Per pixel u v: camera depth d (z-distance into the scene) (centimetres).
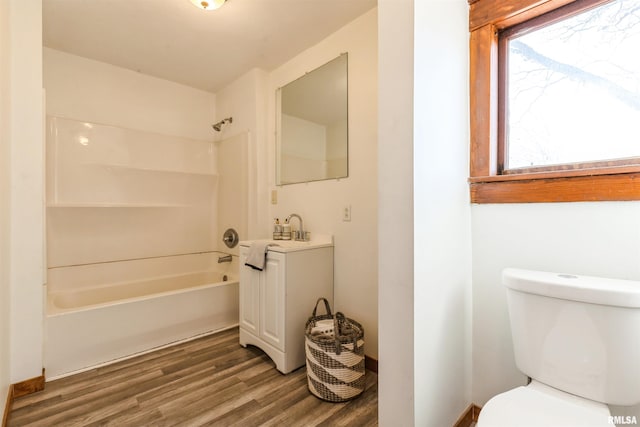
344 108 209
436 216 119
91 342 190
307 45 232
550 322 103
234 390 166
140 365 192
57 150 240
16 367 157
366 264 195
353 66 202
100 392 162
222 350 214
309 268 198
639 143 110
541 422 83
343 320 188
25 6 161
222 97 317
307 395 162
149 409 149
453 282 132
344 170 209
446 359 127
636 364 89
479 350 143
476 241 144
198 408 150
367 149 194
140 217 283
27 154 162
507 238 134
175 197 305
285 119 258
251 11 190
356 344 160
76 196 249
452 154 132
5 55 144
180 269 308
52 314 178
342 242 210
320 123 226
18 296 158
